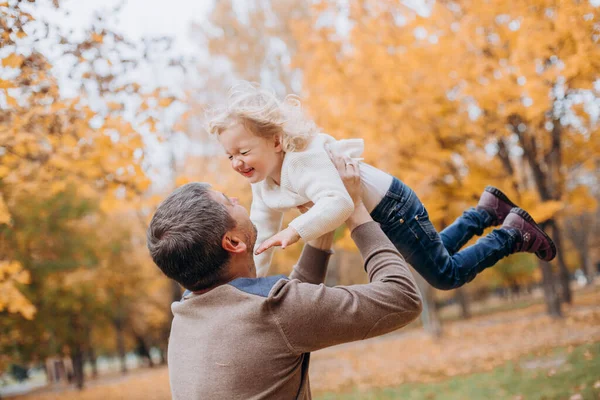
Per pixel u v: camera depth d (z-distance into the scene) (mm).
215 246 1416
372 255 1559
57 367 33812
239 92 1841
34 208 12430
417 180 8930
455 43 7602
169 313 26438
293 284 1425
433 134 9172
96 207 14070
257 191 1985
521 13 5773
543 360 8289
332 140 1910
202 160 14812
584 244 32781
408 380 9656
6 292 5727
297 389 1438
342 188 1650
